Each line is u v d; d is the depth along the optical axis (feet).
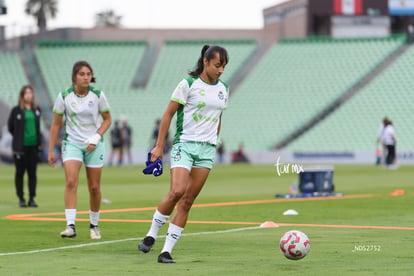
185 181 58.39
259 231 78.07
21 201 108.78
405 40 344.08
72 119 74.08
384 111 315.99
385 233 76.23
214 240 70.74
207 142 59.26
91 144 73.00
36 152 108.47
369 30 359.66
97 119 74.64
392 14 359.87
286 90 331.36
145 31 360.48
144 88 339.57
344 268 54.75
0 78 338.34
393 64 331.57
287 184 161.79
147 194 134.62
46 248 66.13
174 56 351.46
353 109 318.24
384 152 249.96
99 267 55.57
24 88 107.04
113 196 129.80
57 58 349.20
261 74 339.57
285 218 91.71
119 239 72.38
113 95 335.06
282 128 319.06
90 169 73.82
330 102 324.39
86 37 360.07
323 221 88.17
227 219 90.48
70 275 52.16
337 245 67.00
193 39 358.43
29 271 53.83
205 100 59.06
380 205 109.50
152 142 270.05
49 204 113.80
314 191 129.29
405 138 306.35
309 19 357.61
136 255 61.77
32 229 80.53
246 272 53.21
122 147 269.03
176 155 58.85
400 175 198.29
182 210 58.90
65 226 83.30
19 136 106.73
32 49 353.31
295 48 347.97
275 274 52.37
